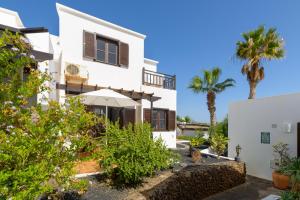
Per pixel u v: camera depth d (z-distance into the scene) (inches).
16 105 119.0
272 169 380.5
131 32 537.3
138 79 549.3
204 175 306.8
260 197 307.1
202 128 1118.4
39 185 102.7
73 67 426.6
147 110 546.6
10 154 101.0
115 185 237.9
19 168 102.8
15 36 127.6
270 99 393.1
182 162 363.9
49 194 153.3
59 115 124.6
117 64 514.3
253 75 641.0
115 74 504.1
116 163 242.1
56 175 123.9
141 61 559.8
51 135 118.3
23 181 94.6
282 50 613.0
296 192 223.0
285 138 365.4
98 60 482.0
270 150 386.9
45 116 120.4
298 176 227.3
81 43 452.8
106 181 244.7
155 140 282.0
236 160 402.3
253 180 390.0
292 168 245.4
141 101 516.1
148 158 251.0
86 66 445.7
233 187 352.5
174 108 621.9
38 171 101.6
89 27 467.2
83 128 140.1
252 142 420.5
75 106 131.4
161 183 249.6
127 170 233.3
